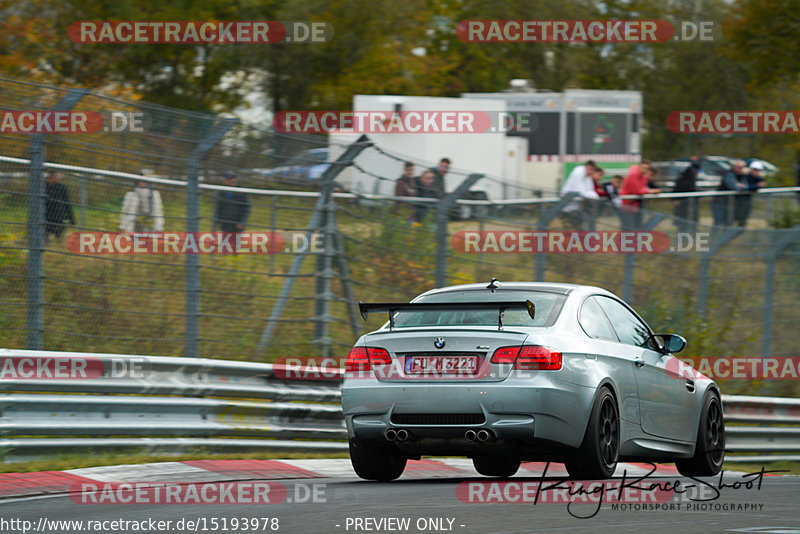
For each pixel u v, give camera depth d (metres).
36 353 34.44
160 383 37.31
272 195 44.47
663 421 33.75
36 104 38.09
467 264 51.50
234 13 132.12
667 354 35.16
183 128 41.62
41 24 121.75
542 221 54.12
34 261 37.59
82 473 31.77
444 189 50.72
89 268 39.09
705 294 62.41
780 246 65.88
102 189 39.41
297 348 45.38
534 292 32.09
